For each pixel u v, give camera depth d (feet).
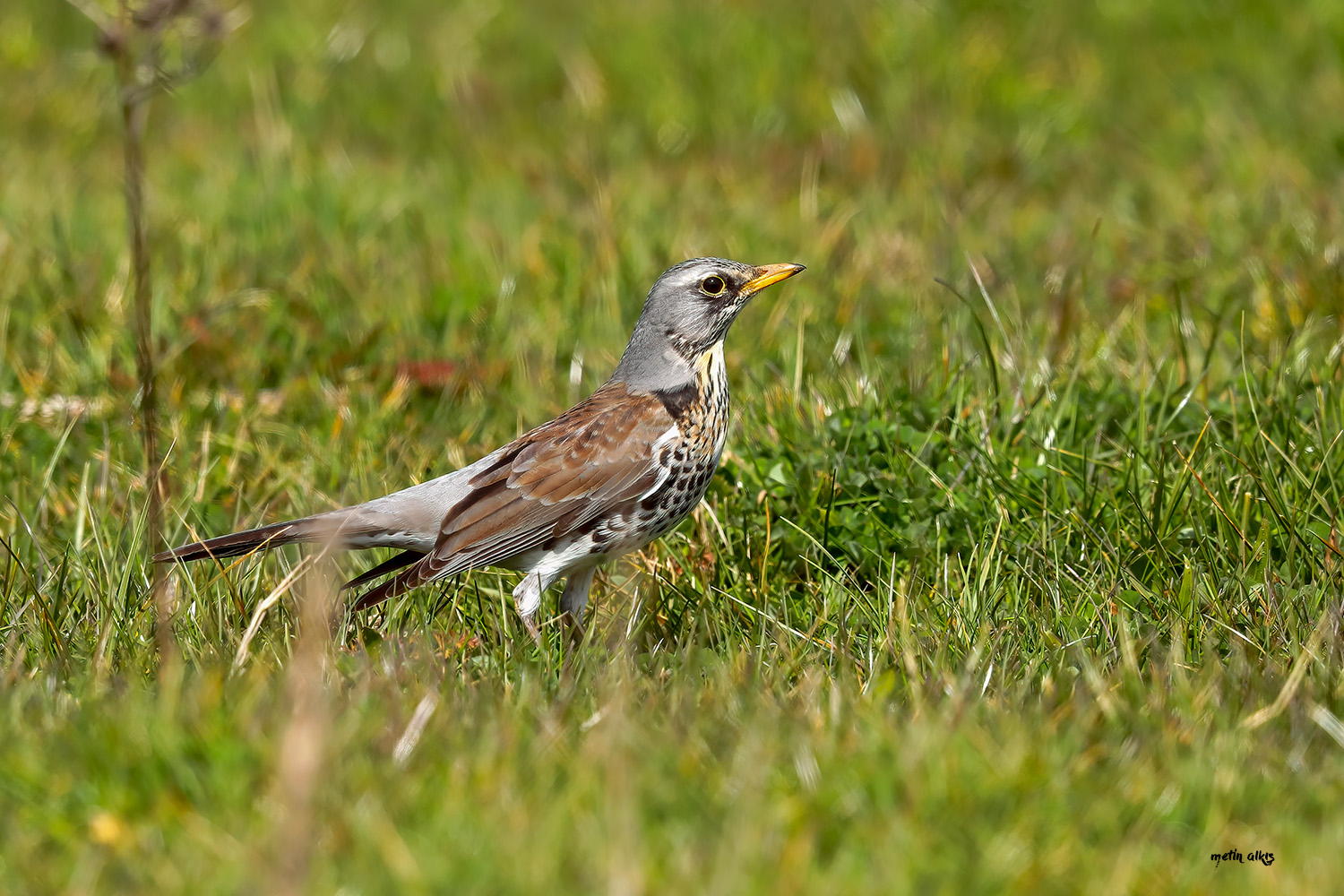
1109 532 33.91
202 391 44.47
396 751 24.48
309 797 21.42
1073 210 60.44
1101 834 22.40
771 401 41.09
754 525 35.76
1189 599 30.99
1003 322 45.55
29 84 75.87
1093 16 76.59
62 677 28.58
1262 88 69.05
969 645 29.50
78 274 51.34
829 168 66.13
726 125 70.74
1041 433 37.91
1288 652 28.86
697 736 25.05
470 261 54.34
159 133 73.41
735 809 22.39
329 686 26.96
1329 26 72.69
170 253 54.19
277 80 76.79
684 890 20.63
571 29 80.53
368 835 21.74
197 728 24.57
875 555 34.37
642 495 32.96
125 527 35.17
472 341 47.80
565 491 32.45
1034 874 21.26
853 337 46.57
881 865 21.27
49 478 37.96
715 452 34.04
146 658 29.53
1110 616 30.30
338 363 45.83
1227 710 26.09
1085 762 24.13
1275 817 22.61
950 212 58.59
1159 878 21.30
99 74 75.72
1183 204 58.18
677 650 30.40
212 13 30.71
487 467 33.04
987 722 25.52
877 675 28.27
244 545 32.17
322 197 60.85
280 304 49.14
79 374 44.62
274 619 31.83
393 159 69.41
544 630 32.27
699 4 80.69
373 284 51.49
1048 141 68.08
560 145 69.62
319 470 39.42
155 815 22.75
